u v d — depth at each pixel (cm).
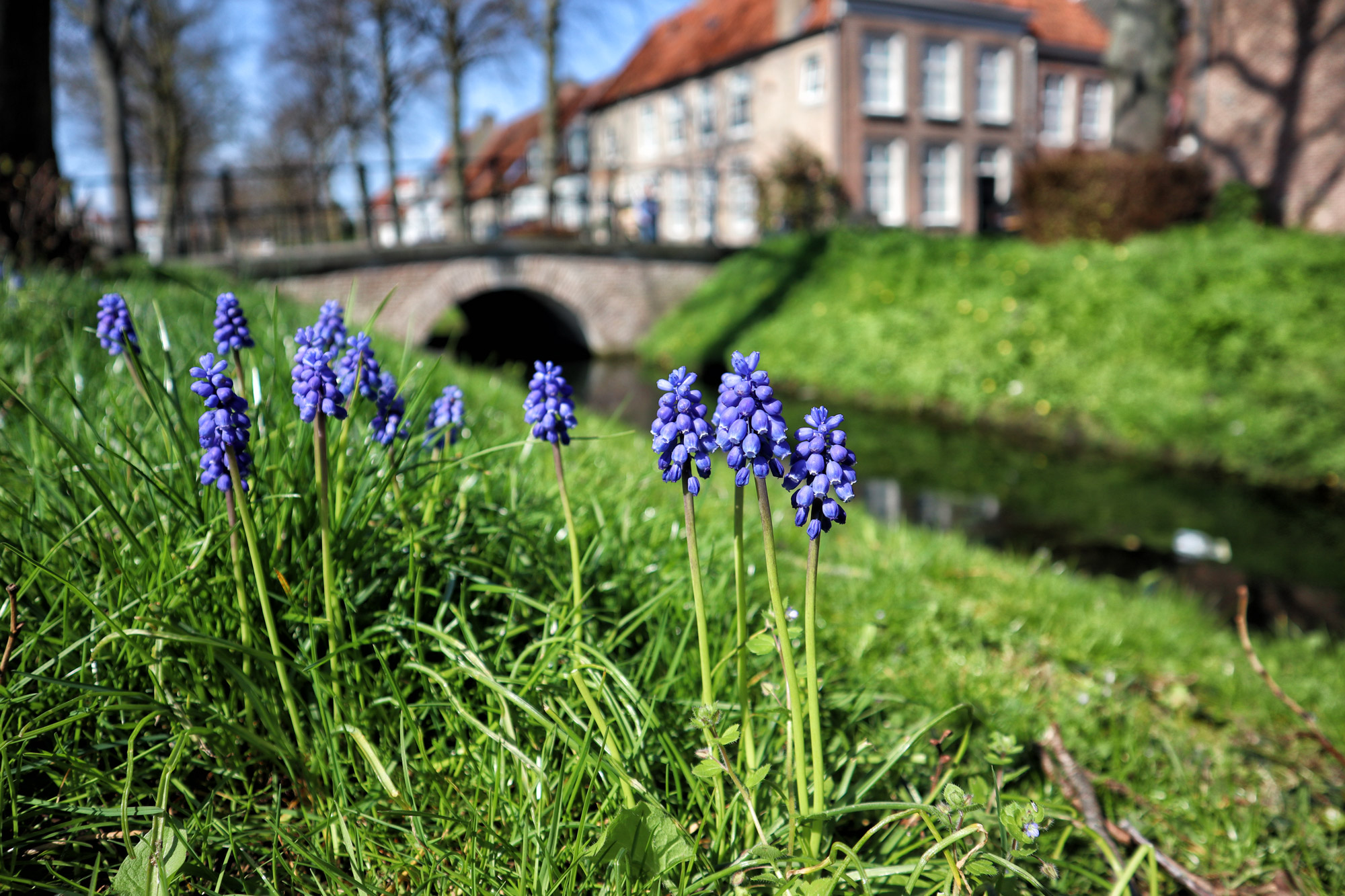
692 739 160
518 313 2494
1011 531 673
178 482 173
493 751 147
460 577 177
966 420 1076
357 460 179
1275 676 333
